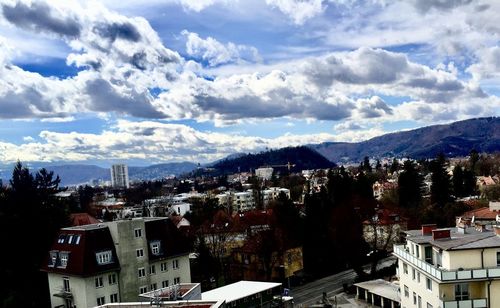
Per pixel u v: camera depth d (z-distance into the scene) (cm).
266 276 10512
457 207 13188
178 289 5466
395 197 16288
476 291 5191
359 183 14762
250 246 10862
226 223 12256
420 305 5894
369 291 8688
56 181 10425
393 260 12075
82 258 6700
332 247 11606
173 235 7906
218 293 6881
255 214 12975
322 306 8700
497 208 11800
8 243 8212
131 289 7100
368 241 12281
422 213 13025
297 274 11112
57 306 7000
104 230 7125
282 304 7338
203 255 10231
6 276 8012
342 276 11138
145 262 7325
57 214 9162
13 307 7500
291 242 11200
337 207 12175
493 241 5325
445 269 5247
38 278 8319
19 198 8762
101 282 6850
